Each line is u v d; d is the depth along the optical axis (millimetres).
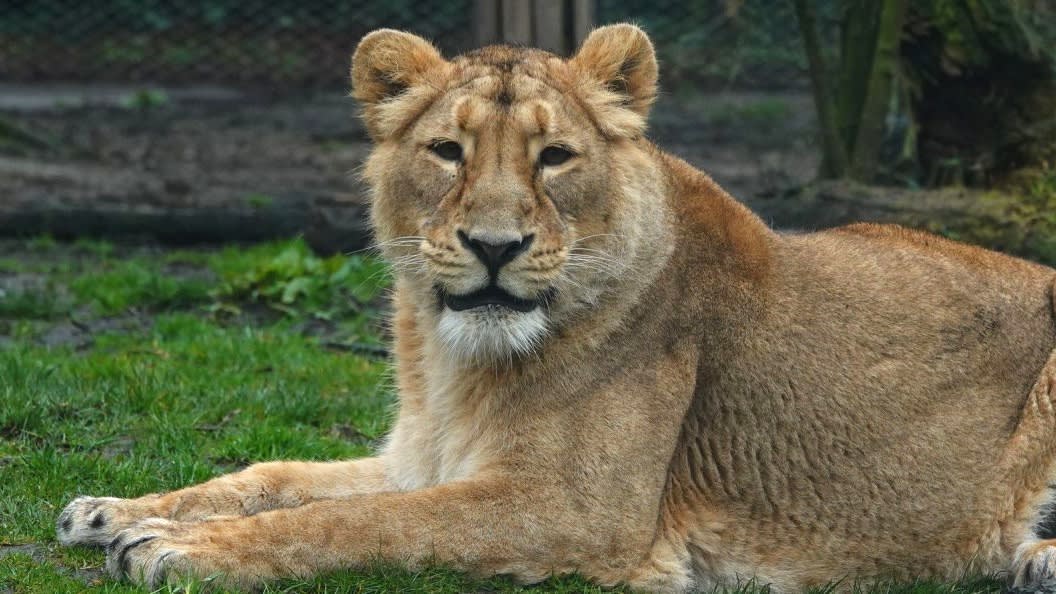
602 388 8664
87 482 10477
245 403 12891
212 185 25297
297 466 9797
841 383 9242
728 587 9141
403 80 9008
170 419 12133
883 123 18734
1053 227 16781
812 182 18750
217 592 8008
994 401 9469
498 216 8242
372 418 12812
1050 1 20047
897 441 9242
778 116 33781
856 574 9305
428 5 37750
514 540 8422
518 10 19109
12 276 18875
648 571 8711
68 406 12250
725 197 9586
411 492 8492
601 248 8633
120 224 21203
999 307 9648
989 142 18406
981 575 9414
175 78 40219
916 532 9297
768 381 9172
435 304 8867
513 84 8594
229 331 15992
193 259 20172
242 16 40219
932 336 9438
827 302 9398
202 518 9289
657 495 8750
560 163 8539
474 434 8836
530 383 8656
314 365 14383
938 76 18656
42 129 28234
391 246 8930
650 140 9703
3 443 11328
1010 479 9406
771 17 25078
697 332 9055
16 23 39375
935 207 17172
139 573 8203
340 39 40094
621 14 34438
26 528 9445
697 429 9133
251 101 37812
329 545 8258
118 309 17188
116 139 30812
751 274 9266
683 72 34719
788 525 9203
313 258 18734
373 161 9062
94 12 39906
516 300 8430
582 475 8539
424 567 8328
